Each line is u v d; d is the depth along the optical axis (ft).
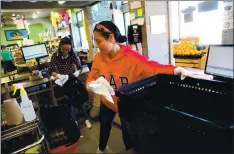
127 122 2.44
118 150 6.51
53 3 12.26
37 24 28.60
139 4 6.84
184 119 1.70
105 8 13.24
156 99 3.18
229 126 1.48
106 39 4.18
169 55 7.59
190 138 1.73
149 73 3.98
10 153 3.50
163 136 1.95
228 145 1.47
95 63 5.01
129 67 4.33
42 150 4.00
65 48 8.48
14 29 22.30
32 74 9.46
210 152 1.62
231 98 2.46
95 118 9.07
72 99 8.25
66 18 19.42
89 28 14.30
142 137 2.25
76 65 9.14
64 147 5.15
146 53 7.06
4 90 6.03
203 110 2.69
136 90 2.99
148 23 6.86
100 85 3.61
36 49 11.37
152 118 1.99
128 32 7.29
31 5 11.48
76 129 5.58
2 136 3.64
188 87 3.00
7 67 9.46
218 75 3.31
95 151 6.87
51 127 5.35
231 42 4.38
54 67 8.98
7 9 10.73
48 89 9.19
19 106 4.25
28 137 4.20
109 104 4.96
